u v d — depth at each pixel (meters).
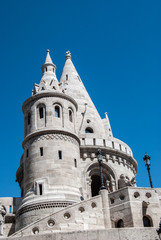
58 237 20.06
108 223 28.92
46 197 32.09
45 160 34.34
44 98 38.06
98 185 46.06
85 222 28.23
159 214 28.80
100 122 49.84
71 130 37.62
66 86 52.09
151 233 21.05
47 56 46.66
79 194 33.94
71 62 58.69
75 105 40.81
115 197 29.69
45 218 27.47
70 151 35.88
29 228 26.92
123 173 43.47
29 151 35.78
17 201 35.66
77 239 20.03
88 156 41.88
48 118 36.84
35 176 33.84
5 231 33.44
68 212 28.17
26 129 38.09
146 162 33.62
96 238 20.16
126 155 44.84
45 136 35.72
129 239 20.47
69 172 34.44
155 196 29.56
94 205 29.56
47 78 43.28
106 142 43.50
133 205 28.25
